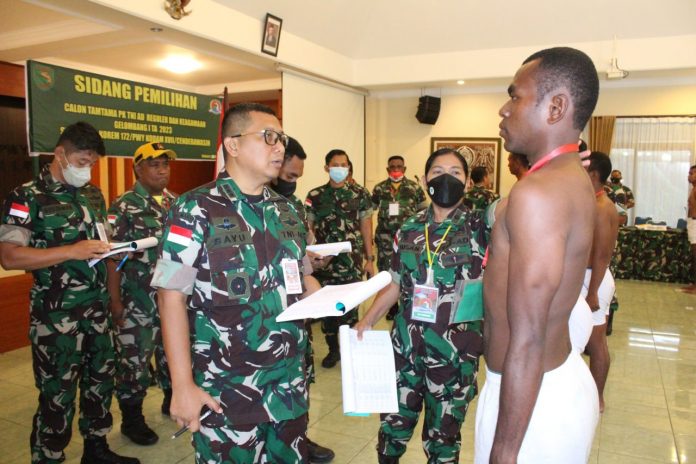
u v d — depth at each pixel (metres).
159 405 3.13
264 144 1.42
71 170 2.18
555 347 1.06
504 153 7.89
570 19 5.99
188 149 4.12
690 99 7.05
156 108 3.83
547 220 0.92
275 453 1.45
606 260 2.49
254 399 1.38
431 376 1.82
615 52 6.05
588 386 1.11
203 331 1.36
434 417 1.83
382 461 1.98
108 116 3.49
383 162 8.51
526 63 1.06
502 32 6.33
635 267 6.98
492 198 5.29
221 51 5.02
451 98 8.05
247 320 1.37
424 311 1.80
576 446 1.06
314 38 6.04
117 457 2.39
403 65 6.95
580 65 0.99
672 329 4.69
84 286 2.23
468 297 1.74
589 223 0.99
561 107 1.00
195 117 4.15
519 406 0.93
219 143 3.96
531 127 1.03
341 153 3.88
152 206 2.79
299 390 1.47
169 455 2.54
